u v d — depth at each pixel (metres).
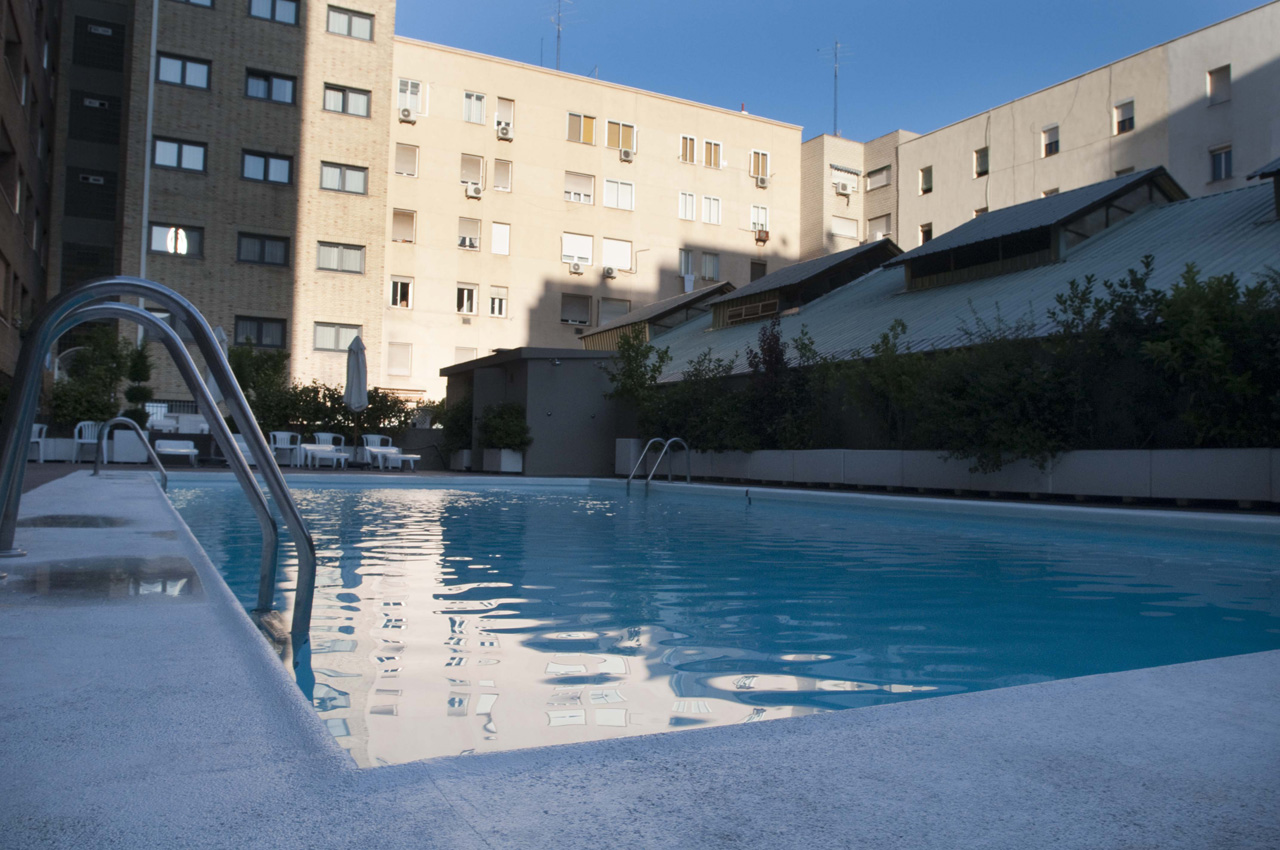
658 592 4.83
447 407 25.38
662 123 38.03
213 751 1.45
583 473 21.22
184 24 27.27
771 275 26.97
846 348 17.42
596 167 36.56
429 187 33.53
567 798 1.30
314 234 28.92
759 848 1.16
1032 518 9.01
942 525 9.21
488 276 34.38
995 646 3.51
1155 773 1.47
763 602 4.53
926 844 1.19
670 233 37.94
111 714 1.63
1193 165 29.89
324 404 22.52
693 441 18.19
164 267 26.91
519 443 20.53
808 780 1.40
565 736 2.19
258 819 1.20
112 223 28.25
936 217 38.94
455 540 7.41
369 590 4.67
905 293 21.39
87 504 6.31
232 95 27.88
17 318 20.05
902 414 14.48
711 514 10.62
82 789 1.29
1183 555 6.71
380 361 29.67
